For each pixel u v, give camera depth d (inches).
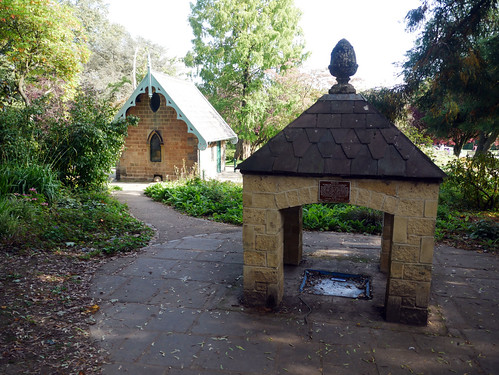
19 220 289.6
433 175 160.7
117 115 725.9
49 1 592.1
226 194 486.0
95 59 1587.1
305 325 179.0
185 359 152.6
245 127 1055.0
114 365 148.1
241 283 227.6
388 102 366.9
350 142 176.2
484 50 371.9
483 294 215.5
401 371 145.9
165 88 701.3
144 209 451.5
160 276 237.5
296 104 1043.3
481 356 155.3
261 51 986.7
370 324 179.8
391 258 176.9
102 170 498.3
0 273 224.1
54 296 203.2
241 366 148.6
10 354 151.1
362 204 172.9
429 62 343.9
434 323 181.5
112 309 193.5
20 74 624.1
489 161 430.6
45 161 445.4
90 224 323.9
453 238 321.4
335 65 190.5
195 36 1062.4
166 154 741.9
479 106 380.2
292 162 177.0
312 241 315.0
